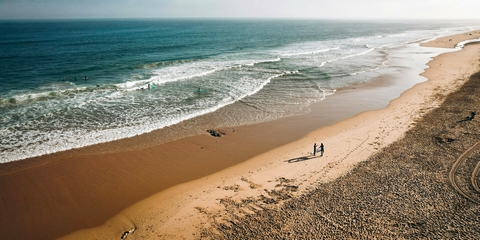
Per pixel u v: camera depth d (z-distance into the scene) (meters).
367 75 37.97
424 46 68.44
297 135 20.73
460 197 12.88
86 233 11.84
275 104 26.66
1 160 16.19
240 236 11.16
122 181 15.02
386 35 104.62
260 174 15.78
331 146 18.83
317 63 44.62
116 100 25.91
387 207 12.36
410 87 32.50
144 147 18.39
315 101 27.75
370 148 18.28
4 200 13.27
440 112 23.88
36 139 18.59
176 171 16.08
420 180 14.28
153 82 31.17
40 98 25.23
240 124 22.28
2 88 27.30
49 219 12.40
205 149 18.47
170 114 23.47
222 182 15.09
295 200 13.23
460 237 10.59
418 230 11.01
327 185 14.32
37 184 14.45
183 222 12.20
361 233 10.96
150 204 13.45
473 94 28.19
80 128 20.39
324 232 11.10
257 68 39.88
